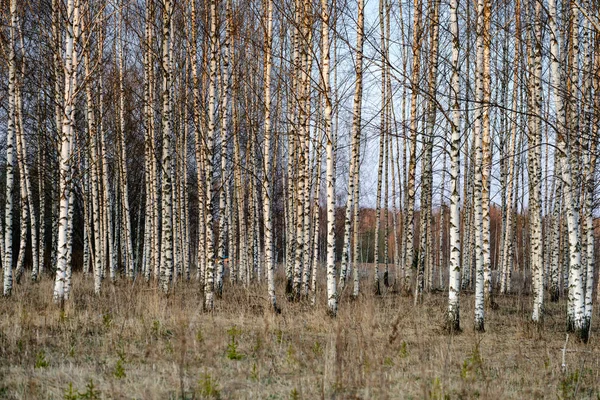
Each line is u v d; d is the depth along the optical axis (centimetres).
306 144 1526
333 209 1205
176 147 2178
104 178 1980
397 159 2430
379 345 852
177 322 1004
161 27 1741
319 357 848
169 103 1422
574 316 1102
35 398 636
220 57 1537
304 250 1611
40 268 1997
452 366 845
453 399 681
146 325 1019
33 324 1016
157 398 639
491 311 1509
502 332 1184
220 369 774
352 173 1603
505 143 2112
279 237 3862
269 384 723
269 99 1430
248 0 1611
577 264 1091
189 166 3114
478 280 1176
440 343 970
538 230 1341
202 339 892
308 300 1546
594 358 941
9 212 1442
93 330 1014
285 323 1107
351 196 1612
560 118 1074
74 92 1230
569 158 1085
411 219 1845
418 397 679
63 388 679
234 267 2122
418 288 1672
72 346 886
